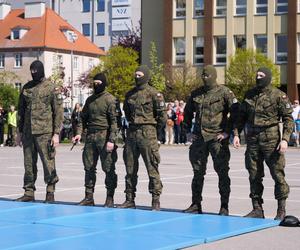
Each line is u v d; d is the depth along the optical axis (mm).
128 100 12695
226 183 12195
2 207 13023
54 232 10430
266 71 11578
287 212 13039
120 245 9422
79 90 80750
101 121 13062
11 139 37906
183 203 14227
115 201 14766
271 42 56312
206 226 10938
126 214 12164
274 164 11641
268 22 56344
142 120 12586
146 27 62094
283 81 55875
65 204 13664
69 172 21562
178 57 59781
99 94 13070
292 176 20234
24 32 92188
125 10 119312
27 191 13969
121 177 19875
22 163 25328
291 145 35188
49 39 91875
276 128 11617
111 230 10578
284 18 55781
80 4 122875
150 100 12562
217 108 12031
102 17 121500
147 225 11016
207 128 12078
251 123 11703
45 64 90625
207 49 58094
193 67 58906
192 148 12312
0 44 92500
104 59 64750
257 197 11891
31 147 13727
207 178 19500
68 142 39938
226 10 57719
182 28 59375
